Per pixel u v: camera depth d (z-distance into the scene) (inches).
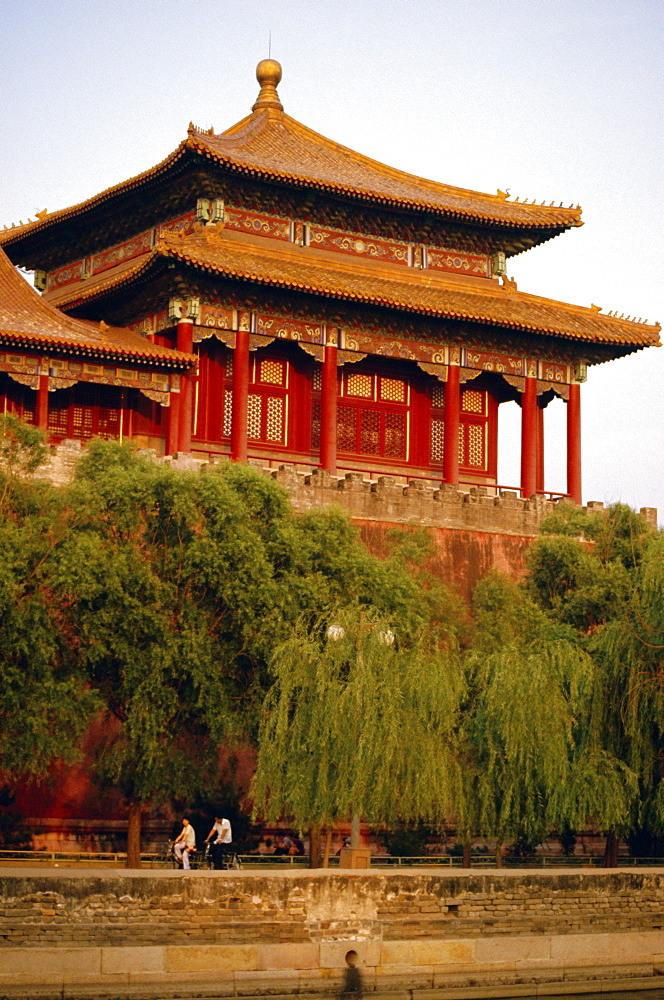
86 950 1520.7
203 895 1594.5
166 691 1926.7
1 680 1833.2
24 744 1838.1
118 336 2748.5
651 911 1802.4
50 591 1909.4
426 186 3346.5
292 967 1596.9
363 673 1891.0
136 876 1574.8
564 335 3110.2
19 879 1533.0
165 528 2021.4
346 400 3122.5
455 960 1665.8
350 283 2970.0
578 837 2495.1
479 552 2780.5
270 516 2101.4
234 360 2861.7
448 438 3070.9
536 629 2230.6
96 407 2787.9
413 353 3053.6
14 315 2647.6
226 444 2965.1
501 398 3314.5
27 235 3344.0
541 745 1979.6
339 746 1882.4
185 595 1998.0
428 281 3184.1
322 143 3388.3
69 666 1921.8
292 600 2017.7
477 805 2014.0
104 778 2038.6
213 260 2780.5
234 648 2014.0
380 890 1669.5
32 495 1942.7
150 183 3002.0
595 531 2482.8
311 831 2025.1
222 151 2955.2
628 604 2183.8
